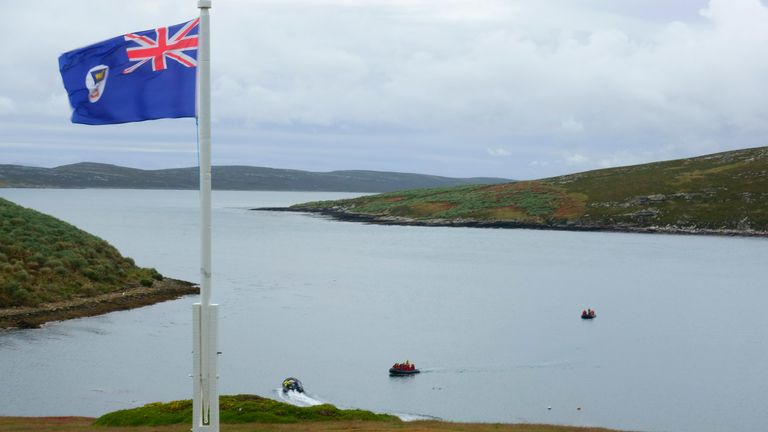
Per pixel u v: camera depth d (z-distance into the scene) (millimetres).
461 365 62844
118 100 17312
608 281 124375
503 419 48156
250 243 185625
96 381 53312
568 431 33625
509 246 186375
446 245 188250
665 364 64438
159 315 77375
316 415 38062
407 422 36062
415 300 100688
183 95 17266
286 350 67000
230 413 37031
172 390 51750
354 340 72000
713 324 85000
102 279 87125
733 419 49156
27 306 75000
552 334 77312
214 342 17484
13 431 32344
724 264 150375
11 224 90688
